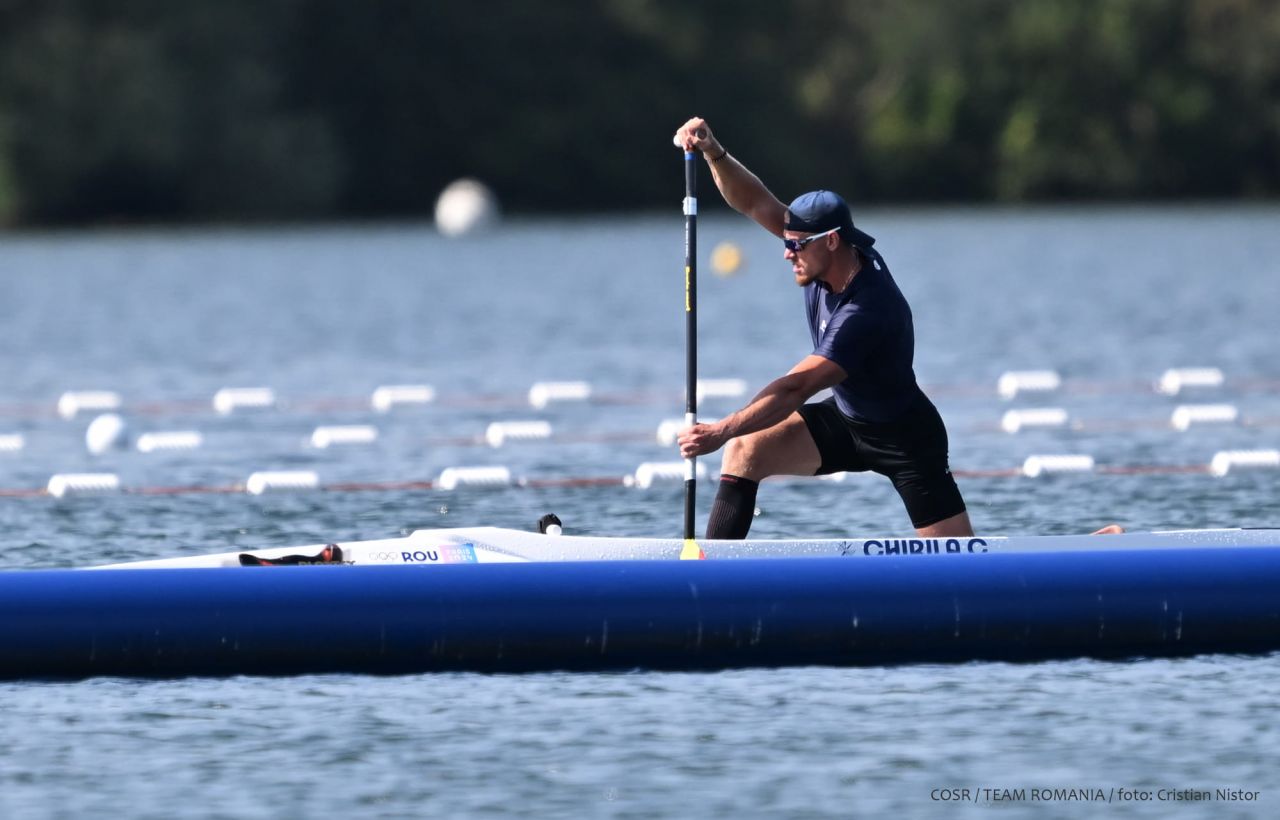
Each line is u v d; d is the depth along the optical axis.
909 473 33.94
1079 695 29.06
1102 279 148.50
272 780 24.81
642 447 60.69
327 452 60.09
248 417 69.88
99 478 51.41
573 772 25.09
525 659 30.95
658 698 28.95
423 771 25.16
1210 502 47.91
